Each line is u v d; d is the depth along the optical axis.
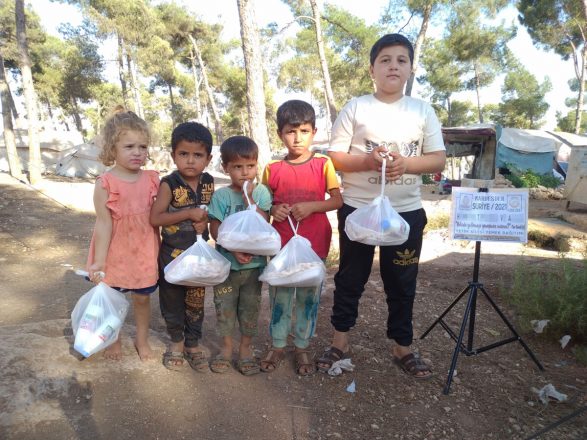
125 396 2.46
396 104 2.73
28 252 6.77
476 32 20.73
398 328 2.88
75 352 2.79
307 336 2.83
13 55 25.27
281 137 2.73
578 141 19.06
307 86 27.14
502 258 6.16
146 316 2.84
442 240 7.53
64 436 2.12
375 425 2.38
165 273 2.47
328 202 2.68
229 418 2.38
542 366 3.02
